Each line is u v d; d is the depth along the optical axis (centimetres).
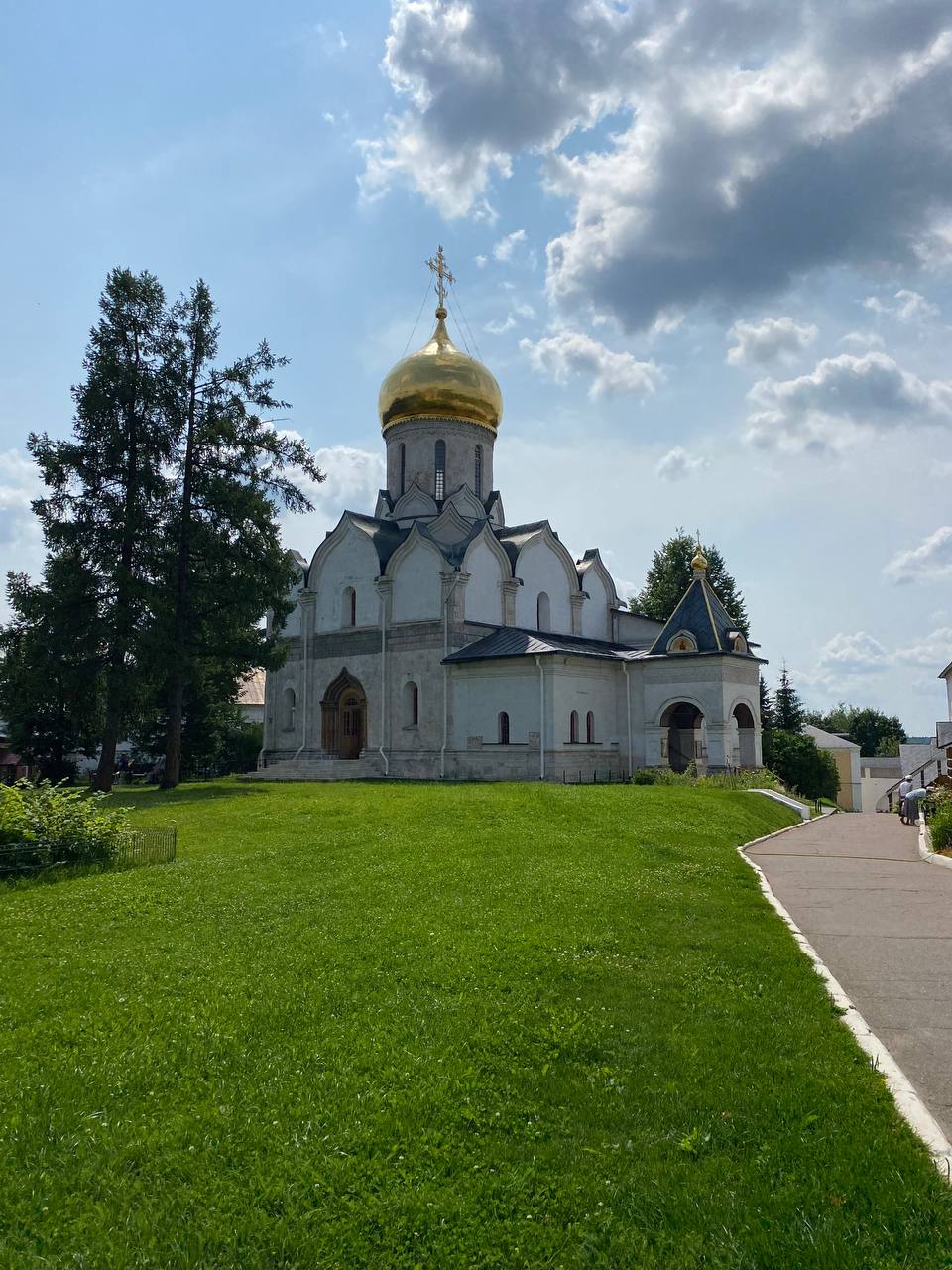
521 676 4034
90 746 4612
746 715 4350
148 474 3606
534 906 1266
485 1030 788
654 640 5138
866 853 2069
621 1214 527
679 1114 639
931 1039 802
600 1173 568
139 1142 607
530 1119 640
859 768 7612
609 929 1137
